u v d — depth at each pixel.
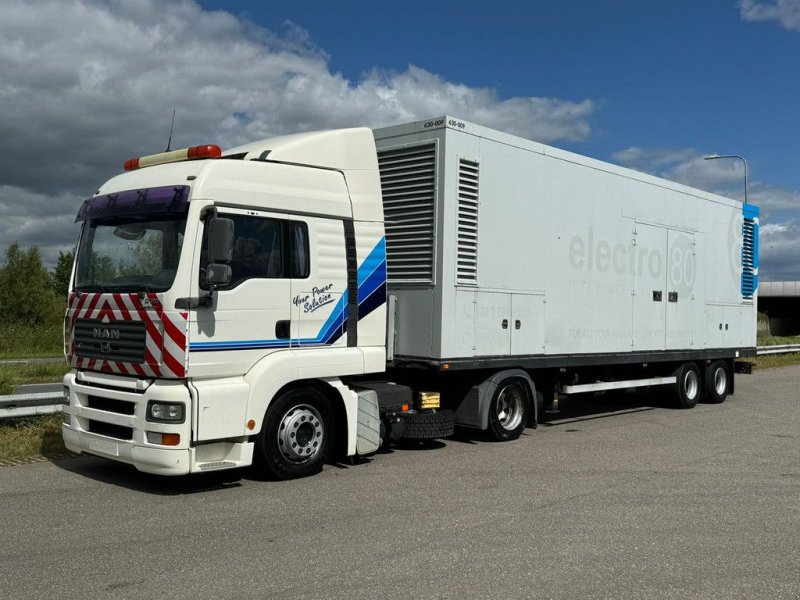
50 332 24.56
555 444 9.50
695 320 13.16
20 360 19.80
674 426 11.27
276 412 7.08
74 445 7.20
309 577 4.68
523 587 4.57
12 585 4.50
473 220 8.79
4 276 32.31
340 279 7.56
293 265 7.16
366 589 4.49
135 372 6.58
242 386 6.68
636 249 11.62
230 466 6.68
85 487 6.89
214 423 6.48
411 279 8.73
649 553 5.28
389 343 8.79
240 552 5.14
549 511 6.33
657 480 7.57
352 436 7.70
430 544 5.38
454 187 8.52
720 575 4.87
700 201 13.24
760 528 5.95
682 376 13.16
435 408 8.89
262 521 5.89
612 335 11.13
